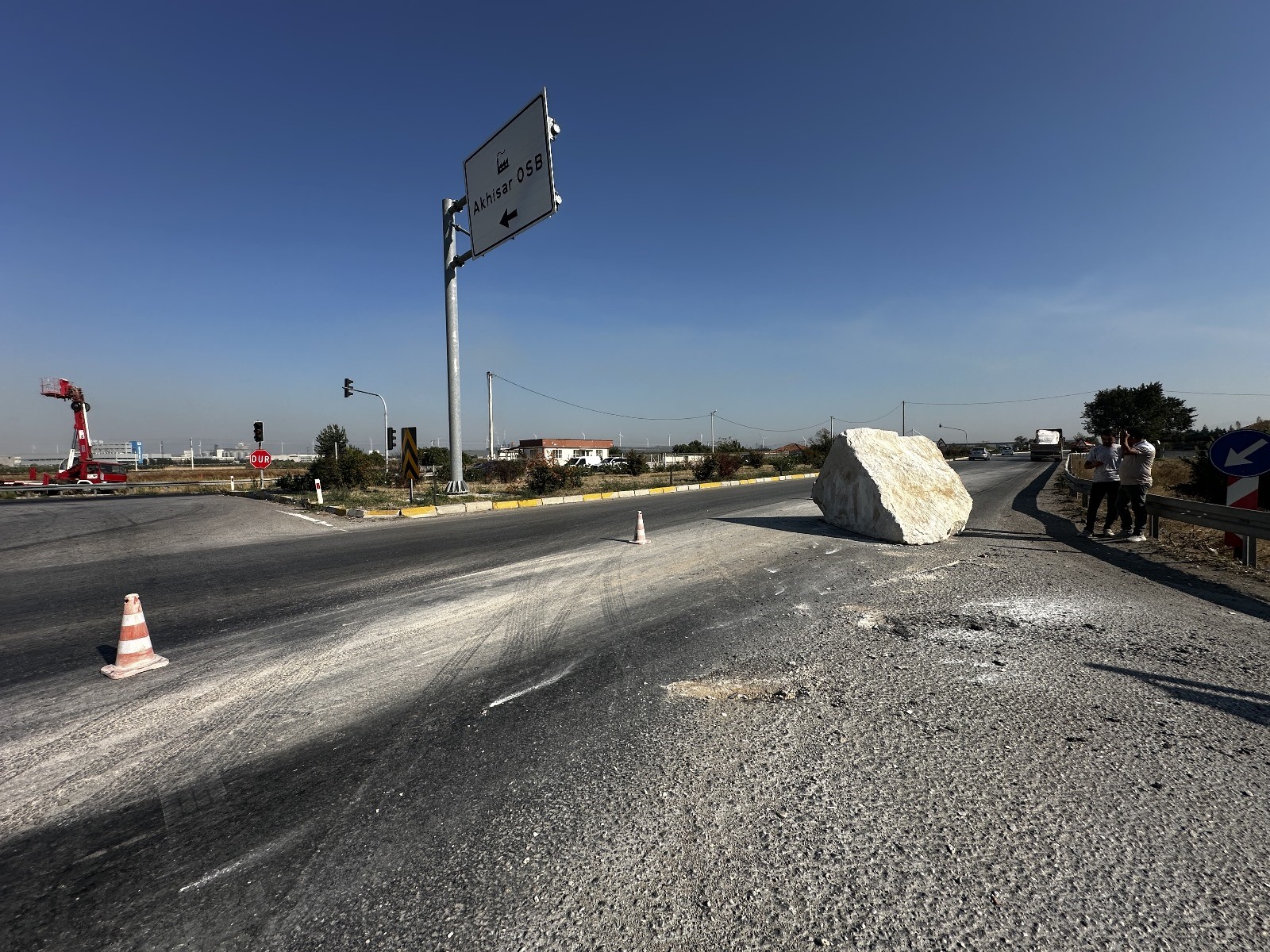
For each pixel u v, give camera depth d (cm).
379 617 525
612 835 221
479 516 1383
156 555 870
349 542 986
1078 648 419
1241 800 238
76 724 320
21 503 1883
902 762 269
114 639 476
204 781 264
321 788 257
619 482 2616
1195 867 200
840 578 653
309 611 548
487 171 1569
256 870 205
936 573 672
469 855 211
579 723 314
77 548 938
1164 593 573
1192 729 298
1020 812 231
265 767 275
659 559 774
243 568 759
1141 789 246
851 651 419
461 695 354
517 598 584
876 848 212
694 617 509
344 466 2120
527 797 247
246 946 173
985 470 3478
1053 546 840
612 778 259
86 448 3095
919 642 436
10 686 375
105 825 233
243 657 426
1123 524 923
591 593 602
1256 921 176
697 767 267
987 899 187
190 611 552
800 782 254
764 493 1917
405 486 2253
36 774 270
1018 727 302
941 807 235
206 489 2880
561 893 193
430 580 677
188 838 224
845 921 179
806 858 207
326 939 175
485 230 1591
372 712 332
